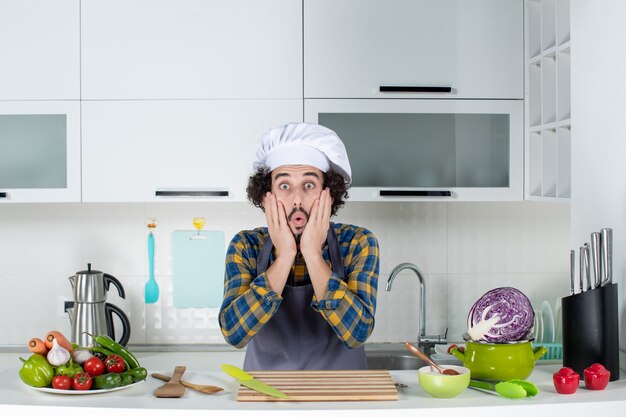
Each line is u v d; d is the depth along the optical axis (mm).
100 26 2584
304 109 2605
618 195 1735
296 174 1715
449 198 2639
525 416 1387
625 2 1679
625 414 1422
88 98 2586
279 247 1670
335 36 2604
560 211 3041
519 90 2654
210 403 1406
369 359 2805
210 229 2969
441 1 2627
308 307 1846
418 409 1362
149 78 2592
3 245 2967
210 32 2594
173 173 2604
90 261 2975
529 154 2643
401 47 2621
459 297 3021
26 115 2600
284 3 2596
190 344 2980
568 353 1631
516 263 3029
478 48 2637
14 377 1626
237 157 2602
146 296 2973
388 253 3004
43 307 2977
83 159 2592
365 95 2615
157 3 2586
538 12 2607
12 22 2574
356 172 2643
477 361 1530
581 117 1928
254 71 2600
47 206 2965
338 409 1354
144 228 2969
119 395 1478
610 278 1607
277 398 1412
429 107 2629
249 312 1626
